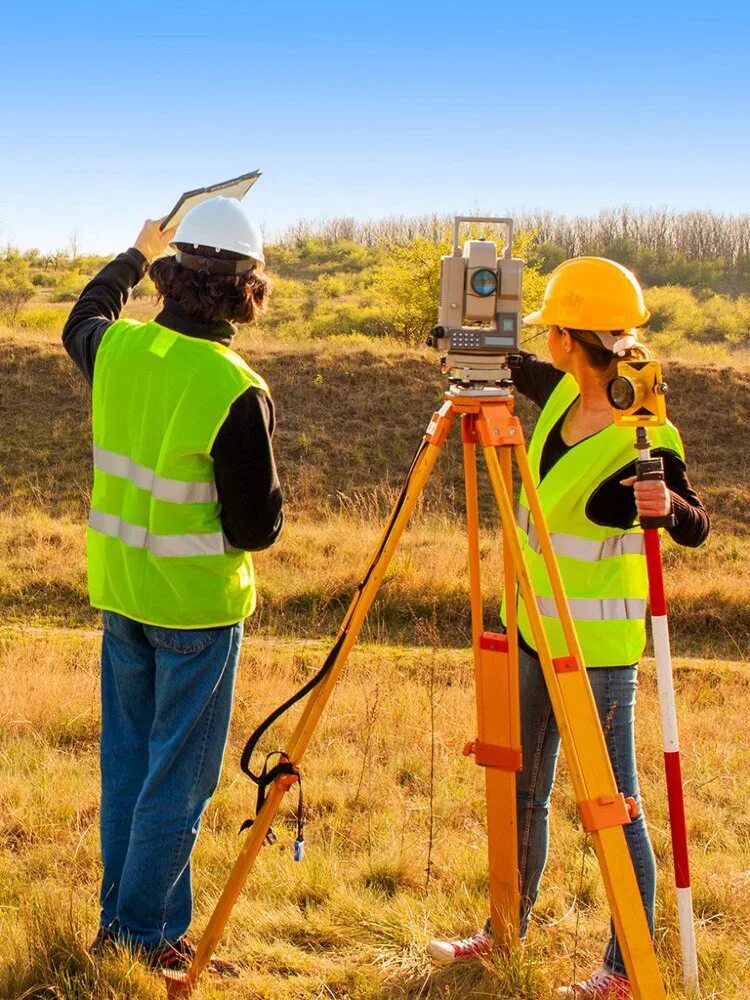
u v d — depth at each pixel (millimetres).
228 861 3725
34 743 5270
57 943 2873
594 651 2814
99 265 51031
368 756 5062
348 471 14664
